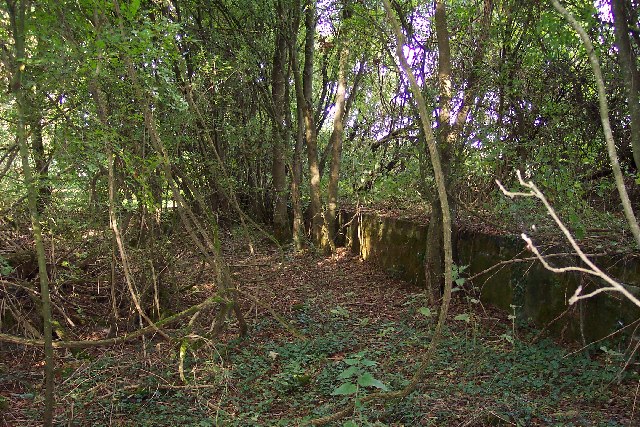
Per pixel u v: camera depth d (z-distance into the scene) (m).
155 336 6.62
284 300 8.64
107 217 6.64
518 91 7.32
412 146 8.69
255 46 11.52
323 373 5.49
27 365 5.77
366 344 6.48
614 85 6.47
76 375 5.35
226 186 9.30
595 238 5.93
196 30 10.27
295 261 11.27
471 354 5.75
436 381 5.17
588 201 6.64
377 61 11.47
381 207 11.78
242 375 5.59
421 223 9.32
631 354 4.70
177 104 5.47
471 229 8.00
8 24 4.46
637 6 4.98
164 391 5.21
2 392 5.14
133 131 5.70
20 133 3.93
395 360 5.80
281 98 12.55
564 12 2.22
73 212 6.59
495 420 4.29
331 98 14.08
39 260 3.88
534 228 6.41
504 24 7.54
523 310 6.79
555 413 4.37
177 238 7.45
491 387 4.95
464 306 7.57
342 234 12.73
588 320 5.77
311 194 12.52
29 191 3.89
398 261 9.93
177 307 7.41
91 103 5.17
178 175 6.84
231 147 11.95
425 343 6.29
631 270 5.32
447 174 7.18
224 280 6.22
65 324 6.73
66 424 4.44
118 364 5.61
